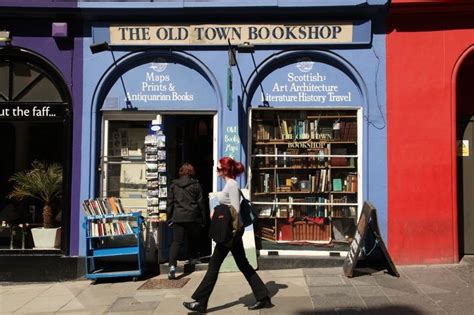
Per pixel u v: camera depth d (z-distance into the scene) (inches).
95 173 313.6
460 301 229.6
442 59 297.9
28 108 316.8
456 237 294.5
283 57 308.3
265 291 228.1
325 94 309.1
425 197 295.7
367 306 225.6
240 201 230.5
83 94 314.3
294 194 316.8
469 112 326.3
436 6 290.7
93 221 296.4
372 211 268.1
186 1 302.4
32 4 303.7
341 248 308.8
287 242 313.6
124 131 323.3
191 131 357.4
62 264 307.9
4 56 319.0
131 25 311.3
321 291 249.1
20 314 243.4
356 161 311.4
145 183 320.5
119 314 234.4
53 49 316.2
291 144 316.2
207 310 229.9
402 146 298.4
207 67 311.4
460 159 326.3
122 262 309.4
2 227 322.0
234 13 304.7
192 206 293.3
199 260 311.3
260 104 311.4
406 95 299.4
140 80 317.1
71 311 244.4
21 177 321.1
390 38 301.7
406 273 277.0
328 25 303.0
